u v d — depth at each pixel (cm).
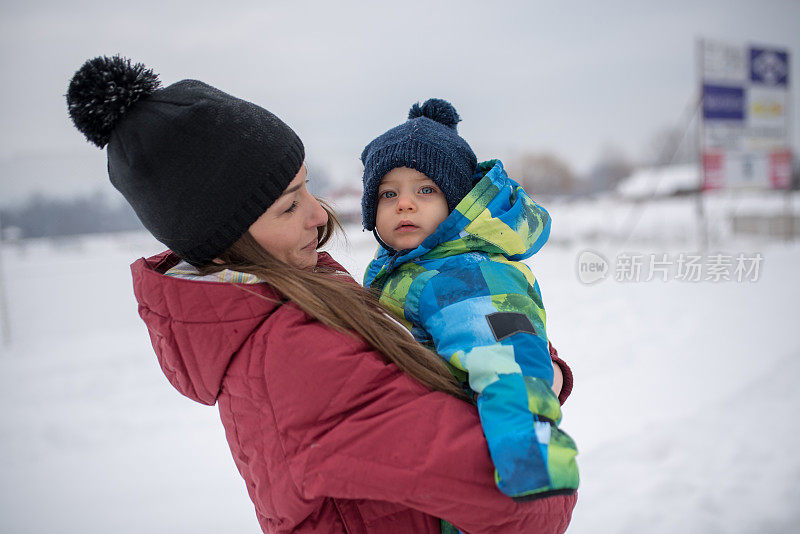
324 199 129
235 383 90
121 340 608
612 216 1672
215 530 268
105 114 95
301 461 83
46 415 412
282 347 86
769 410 374
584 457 327
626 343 551
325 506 90
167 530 269
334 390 84
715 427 354
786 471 300
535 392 85
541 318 103
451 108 133
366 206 123
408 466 81
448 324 95
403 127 121
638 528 262
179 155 92
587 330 604
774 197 2119
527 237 112
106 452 355
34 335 629
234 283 89
